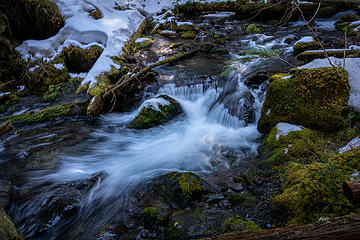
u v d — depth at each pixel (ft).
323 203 7.35
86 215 10.39
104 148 15.90
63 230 9.80
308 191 7.77
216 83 20.94
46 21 25.03
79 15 26.63
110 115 19.90
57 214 10.47
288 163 10.95
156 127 17.88
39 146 16.05
